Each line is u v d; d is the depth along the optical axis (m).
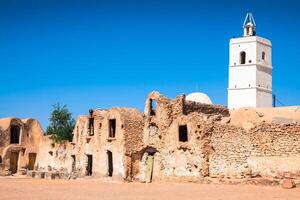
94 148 65.31
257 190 43.91
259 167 50.66
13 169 85.44
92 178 63.50
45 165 83.25
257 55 96.19
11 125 86.44
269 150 50.62
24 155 86.19
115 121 62.00
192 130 55.38
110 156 63.12
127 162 59.28
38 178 67.38
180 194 41.44
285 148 49.75
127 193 42.72
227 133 53.34
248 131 52.16
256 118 61.31
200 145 54.31
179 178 55.91
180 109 58.03
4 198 38.59
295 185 45.56
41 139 87.56
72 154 71.88
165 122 58.62
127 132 60.00
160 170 58.19
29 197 39.31
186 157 55.66
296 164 48.59
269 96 98.31
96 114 66.12
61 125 90.06
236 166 52.12
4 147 84.69
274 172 49.56
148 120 60.34
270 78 98.81
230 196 39.19
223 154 53.19
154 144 59.41
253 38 96.44
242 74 97.06
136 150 60.03
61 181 59.69
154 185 52.59
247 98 96.06
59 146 78.88
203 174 53.62
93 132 66.50
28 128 88.38
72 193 42.81
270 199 36.78
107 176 62.31
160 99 59.72
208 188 46.94
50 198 38.38
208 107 62.31
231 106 97.88
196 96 73.06
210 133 54.34
